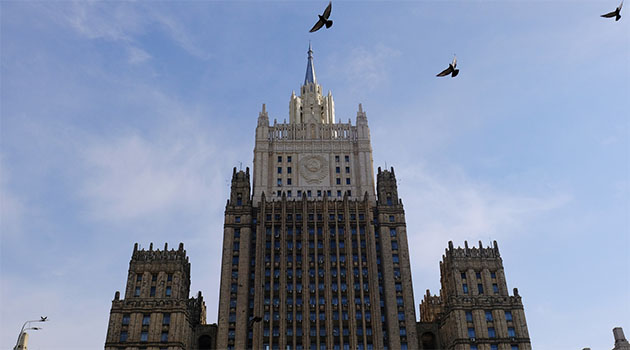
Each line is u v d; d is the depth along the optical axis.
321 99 164.25
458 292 122.69
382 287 126.50
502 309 119.88
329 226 133.50
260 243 129.62
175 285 121.81
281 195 140.38
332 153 147.12
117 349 113.50
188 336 121.25
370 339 119.81
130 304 118.88
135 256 125.88
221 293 123.88
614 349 121.31
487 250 128.62
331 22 35.66
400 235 131.50
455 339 116.94
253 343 118.25
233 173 140.50
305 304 122.94
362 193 140.75
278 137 150.00
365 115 153.75
